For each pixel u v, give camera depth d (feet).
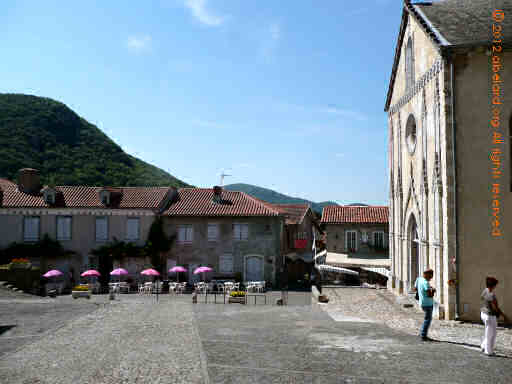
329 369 31.04
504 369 31.01
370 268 117.50
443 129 54.95
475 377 29.32
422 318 56.29
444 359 33.42
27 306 66.18
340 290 96.37
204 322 50.85
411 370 30.73
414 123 74.38
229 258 125.80
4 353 36.11
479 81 53.98
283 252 142.72
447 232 53.78
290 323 49.80
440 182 56.65
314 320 52.49
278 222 129.08
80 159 304.91
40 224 123.13
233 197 134.62
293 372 30.40
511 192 53.11
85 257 123.75
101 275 124.47
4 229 122.21
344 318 54.49
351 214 137.39
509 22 58.65
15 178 245.45
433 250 59.41
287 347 37.29
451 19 63.16
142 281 123.75
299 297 98.53
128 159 348.38
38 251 119.96
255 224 126.11
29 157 273.95
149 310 62.75
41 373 30.58
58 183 263.70
